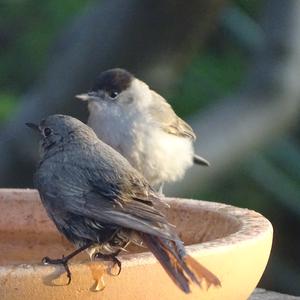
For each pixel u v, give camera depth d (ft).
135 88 41.29
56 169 25.27
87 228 24.67
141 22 45.55
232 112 45.88
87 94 41.78
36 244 29.37
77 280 22.56
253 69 46.37
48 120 26.66
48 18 55.77
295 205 55.93
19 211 29.68
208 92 54.65
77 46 47.03
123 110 41.11
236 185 55.36
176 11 45.19
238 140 45.60
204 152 45.27
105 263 22.65
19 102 51.21
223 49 56.03
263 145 46.29
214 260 23.22
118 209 23.68
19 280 22.26
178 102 54.03
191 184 45.85
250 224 25.55
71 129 26.11
